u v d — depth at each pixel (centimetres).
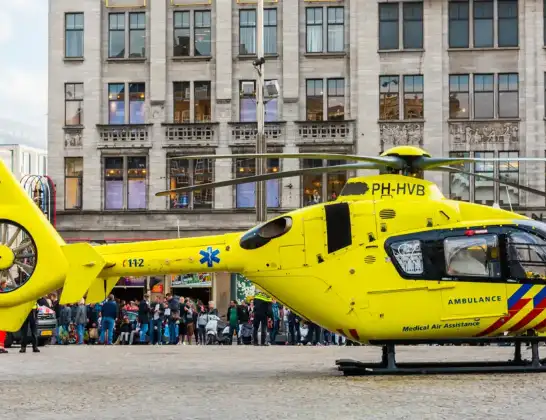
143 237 5881
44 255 2166
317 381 2042
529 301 2139
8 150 7731
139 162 5950
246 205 5884
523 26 5778
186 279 5612
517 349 2284
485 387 1861
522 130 5750
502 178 5731
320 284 2166
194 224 5850
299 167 5856
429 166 2233
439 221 2169
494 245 2147
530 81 5753
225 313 5584
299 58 5869
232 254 2212
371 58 5822
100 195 5928
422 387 1872
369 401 1670
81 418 1527
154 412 1582
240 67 5909
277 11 5888
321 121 5806
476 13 5806
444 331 2145
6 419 1527
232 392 1856
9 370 2511
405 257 2141
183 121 5934
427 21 5800
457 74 5803
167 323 4403
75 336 4400
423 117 5791
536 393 1758
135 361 2852
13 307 2170
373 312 2141
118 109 5997
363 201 2184
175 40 5975
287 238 2189
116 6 5994
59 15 6012
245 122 5853
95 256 2173
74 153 5972
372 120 5806
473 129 5762
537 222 2208
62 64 6003
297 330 4100
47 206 5884
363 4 5841
